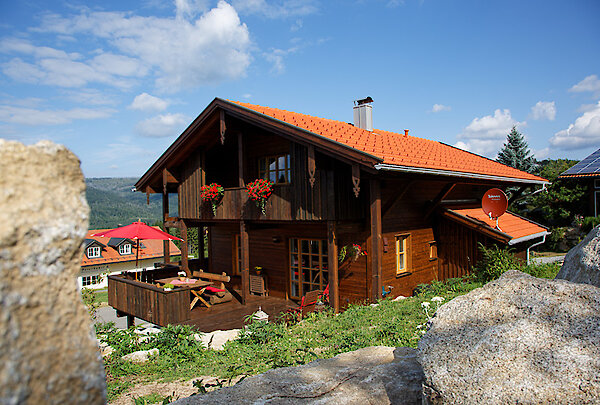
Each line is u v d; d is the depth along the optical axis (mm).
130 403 4289
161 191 13734
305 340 6086
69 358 1220
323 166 9227
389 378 2908
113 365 5906
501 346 2236
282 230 11953
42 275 1205
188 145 11906
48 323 1190
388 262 10477
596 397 1899
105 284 38281
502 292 2738
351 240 10305
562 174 26203
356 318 7211
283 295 11945
